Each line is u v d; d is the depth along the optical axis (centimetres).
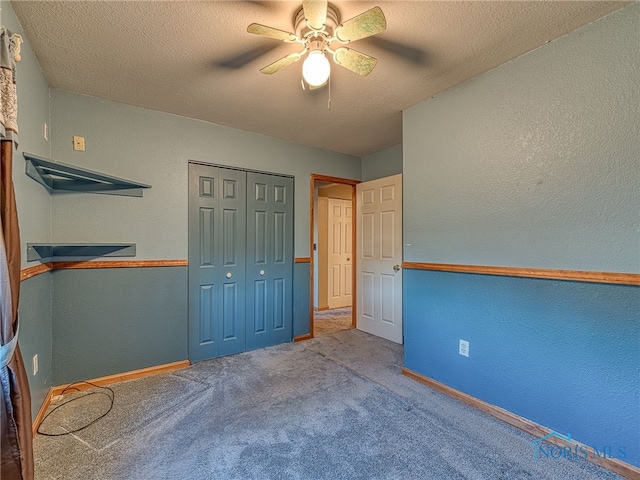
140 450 169
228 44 181
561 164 177
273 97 248
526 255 192
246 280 328
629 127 153
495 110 206
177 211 285
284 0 147
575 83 171
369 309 402
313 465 159
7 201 127
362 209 416
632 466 151
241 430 187
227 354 315
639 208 151
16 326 127
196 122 295
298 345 349
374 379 259
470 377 221
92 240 246
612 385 159
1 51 129
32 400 187
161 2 147
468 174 222
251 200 332
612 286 159
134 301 264
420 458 164
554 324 180
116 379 253
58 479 149
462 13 157
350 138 350
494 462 162
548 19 161
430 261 249
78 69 207
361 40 179
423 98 249
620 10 154
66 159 236
